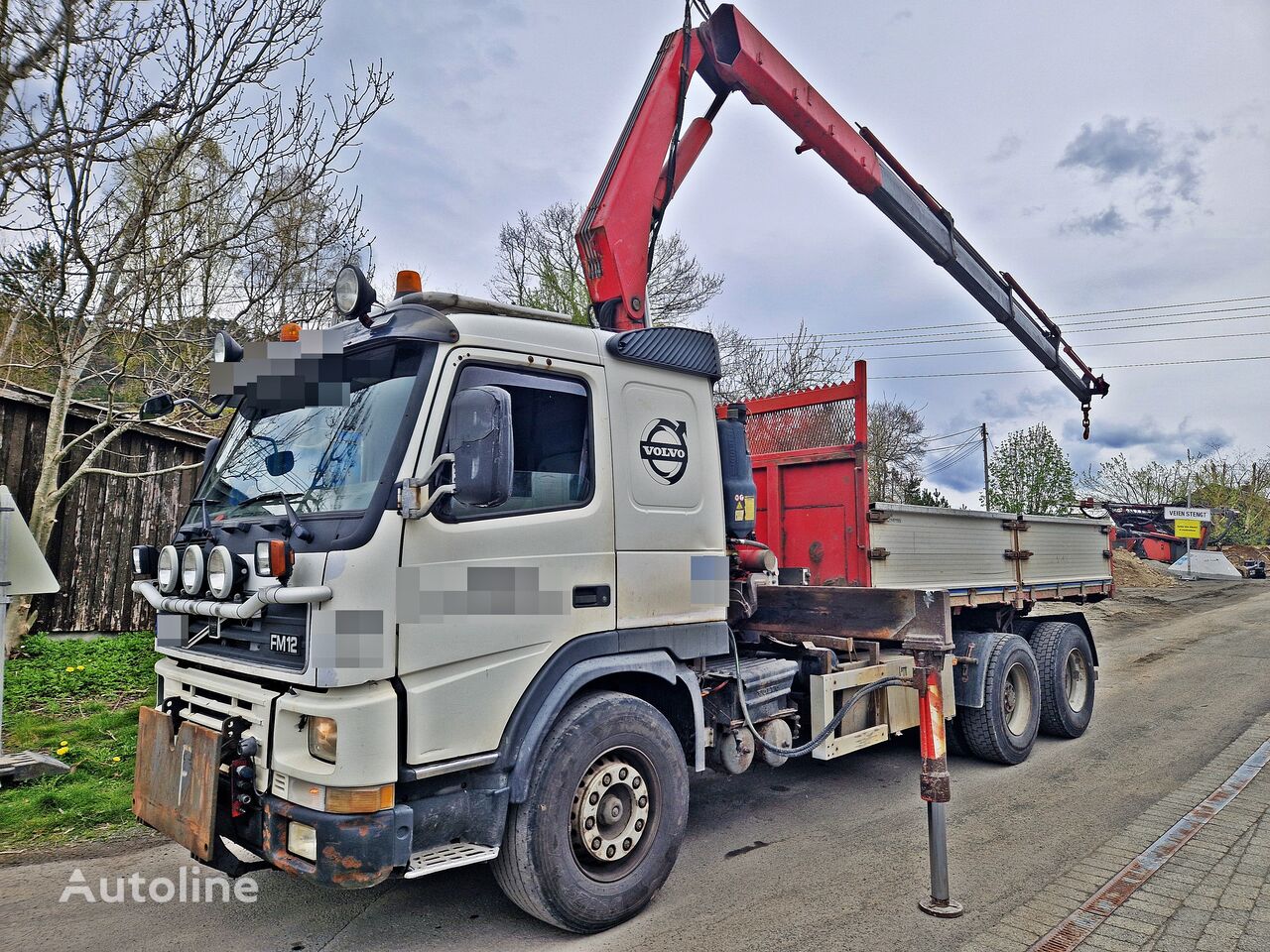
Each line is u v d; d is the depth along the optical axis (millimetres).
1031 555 7652
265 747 3111
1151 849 4668
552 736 3492
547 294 21812
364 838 2895
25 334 9023
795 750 4754
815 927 3723
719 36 6020
